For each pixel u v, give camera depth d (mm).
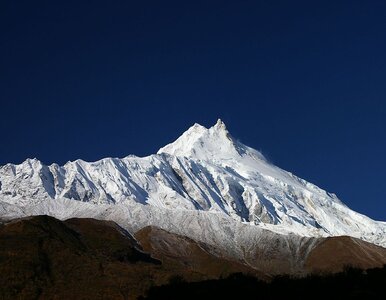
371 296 113438
